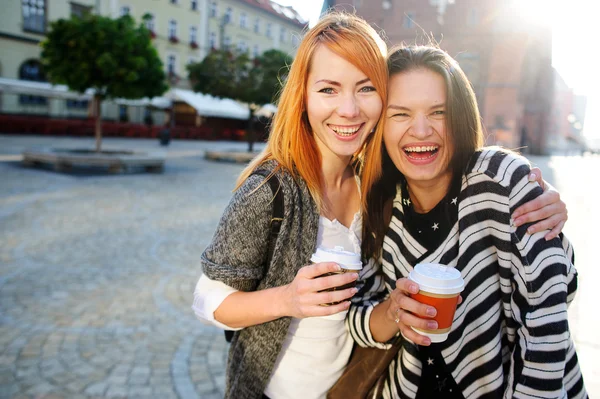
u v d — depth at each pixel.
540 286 1.18
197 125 38.53
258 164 1.32
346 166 1.53
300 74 1.30
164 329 3.90
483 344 1.31
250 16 43.53
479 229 1.30
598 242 7.47
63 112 31.48
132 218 7.90
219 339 3.77
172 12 36.25
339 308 1.09
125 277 5.07
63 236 6.52
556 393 1.15
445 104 1.31
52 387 3.00
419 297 1.16
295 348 1.38
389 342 1.41
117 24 12.86
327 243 1.37
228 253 1.21
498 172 1.27
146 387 3.06
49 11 29.19
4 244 5.98
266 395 1.39
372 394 1.46
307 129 1.36
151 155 14.59
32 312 4.08
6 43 27.89
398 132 1.35
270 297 1.15
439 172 1.35
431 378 1.44
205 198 10.35
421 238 1.43
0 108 28.30
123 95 13.20
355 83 1.26
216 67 18.47
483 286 1.30
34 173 12.41
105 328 3.86
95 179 12.18
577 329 4.05
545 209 1.21
